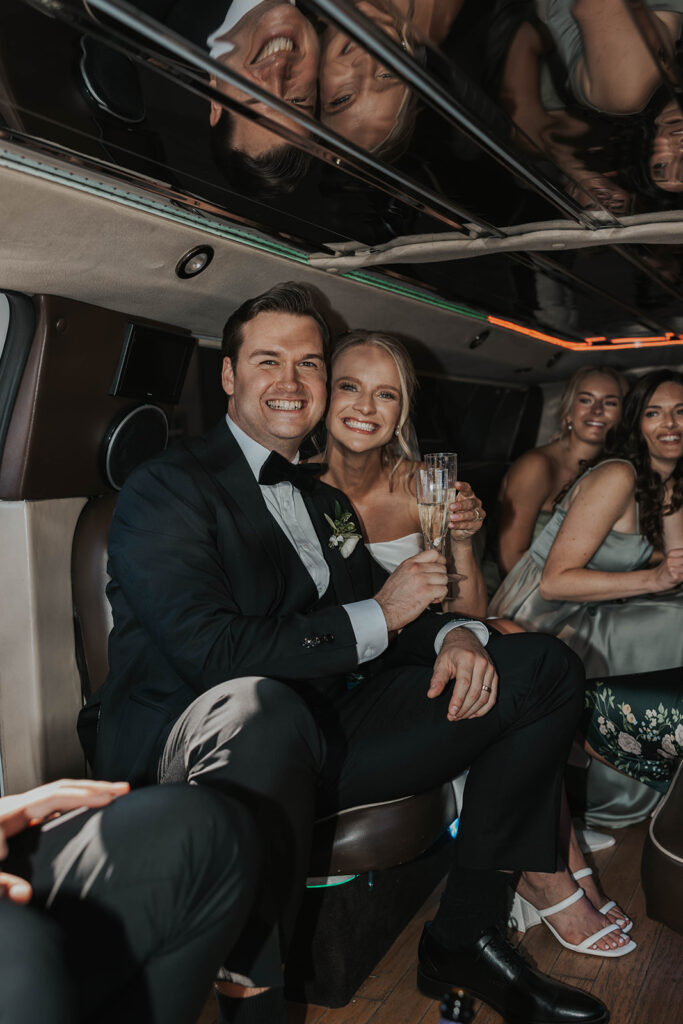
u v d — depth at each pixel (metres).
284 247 2.16
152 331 2.20
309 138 1.50
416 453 2.37
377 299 2.68
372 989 1.88
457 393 4.32
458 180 1.75
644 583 2.50
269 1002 1.36
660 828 1.91
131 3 1.07
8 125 1.35
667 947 1.99
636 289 3.00
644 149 1.63
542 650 1.77
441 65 1.28
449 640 1.83
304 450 2.38
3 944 0.89
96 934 1.06
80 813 1.17
